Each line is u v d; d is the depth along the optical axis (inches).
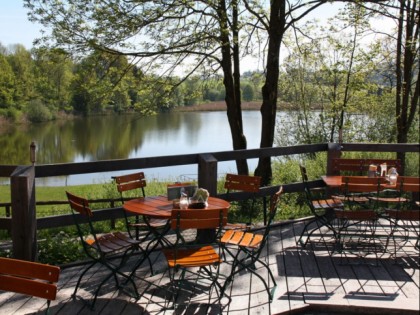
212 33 357.4
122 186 199.9
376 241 218.4
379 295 161.8
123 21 328.5
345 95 544.4
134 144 1179.9
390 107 537.0
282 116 582.6
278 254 203.9
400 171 250.2
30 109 1619.1
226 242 163.5
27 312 150.9
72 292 166.4
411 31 440.8
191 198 173.8
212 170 217.5
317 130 564.7
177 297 161.5
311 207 217.3
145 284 173.3
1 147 1166.3
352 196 223.3
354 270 184.7
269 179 383.6
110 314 149.5
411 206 258.1
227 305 155.3
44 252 199.8
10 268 103.7
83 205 151.3
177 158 215.3
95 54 344.5
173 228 141.2
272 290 165.2
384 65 518.0
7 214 272.2
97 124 1599.4
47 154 1069.1
